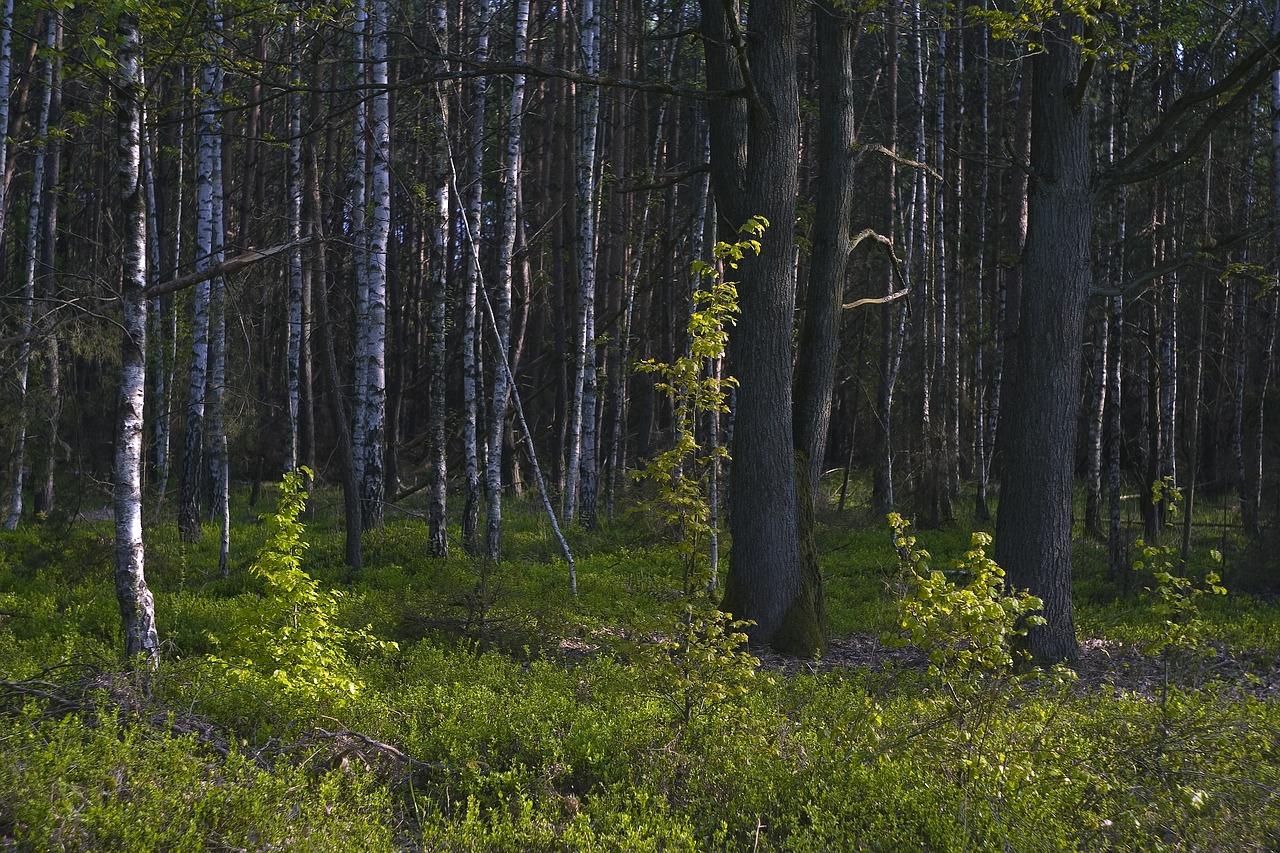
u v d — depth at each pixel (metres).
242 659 7.73
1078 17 11.25
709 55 11.98
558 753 6.40
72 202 28.50
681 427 7.50
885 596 14.33
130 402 7.96
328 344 15.85
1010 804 5.60
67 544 15.20
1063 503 11.35
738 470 11.70
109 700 6.04
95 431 21.80
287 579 8.00
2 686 6.18
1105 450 27.48
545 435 32.81
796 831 5.46
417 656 9.51
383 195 17.16
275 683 6.97
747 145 11.91
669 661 7.47
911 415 24.27
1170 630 8.91
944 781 5.92
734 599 11.63
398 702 7.50
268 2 12.00
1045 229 11.58
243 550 17.34
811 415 12.21
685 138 30.77
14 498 18.62
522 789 6.03
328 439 32.41
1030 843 5.10
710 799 5.94
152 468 25.44
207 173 17.39
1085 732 7.00
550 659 10.11
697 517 7.51
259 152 23.97
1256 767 6.12
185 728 5.96
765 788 5.95
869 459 34.12
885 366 23.50
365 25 16.84
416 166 25.97
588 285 20.86
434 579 14.97
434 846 5.16
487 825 5.62
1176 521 19.83
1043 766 6.07
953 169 25.89
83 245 28.78
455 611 11.01
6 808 4.63
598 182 22.45
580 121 21.52
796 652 11.30
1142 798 5.66
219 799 5.00
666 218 26.77
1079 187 11.59
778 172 11.67
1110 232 18.00
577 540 18.84
